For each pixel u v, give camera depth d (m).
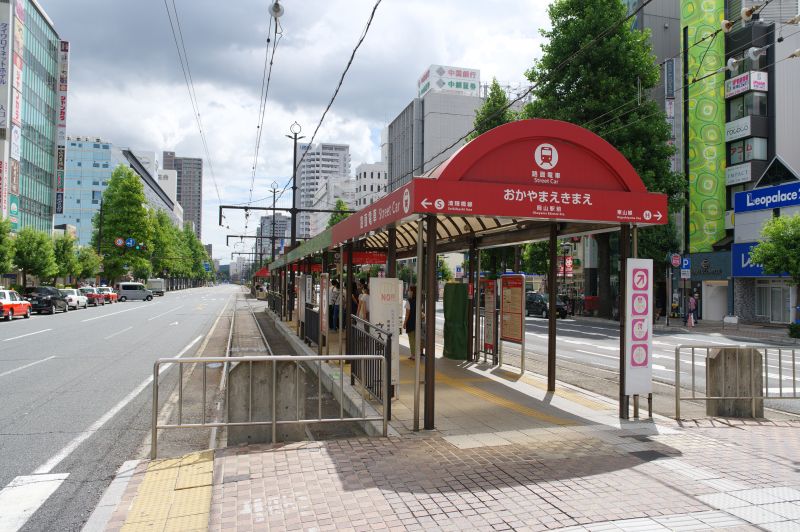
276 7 8.26
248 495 4.37
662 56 38.00
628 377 7.06
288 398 6.06
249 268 152.50
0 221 34.97
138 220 54.84
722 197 33.28
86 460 5.73
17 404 8.36
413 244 14.28
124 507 4.24
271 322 26.59
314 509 4.09
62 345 16.00
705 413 8.00
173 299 61.12
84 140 101.56
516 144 6.62
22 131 51.22
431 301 6.43
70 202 100.88
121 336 18.91
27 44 52.22
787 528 3.75
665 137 26.61
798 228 20.16
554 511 4.04
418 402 6.43
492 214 6.34
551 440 5.99
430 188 6.15
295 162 26.84
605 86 25.84
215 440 6.59
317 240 13.64
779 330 24.94
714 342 19.59
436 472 4.90
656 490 4.47
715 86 33.47
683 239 34.22
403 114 106.06
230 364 5.97
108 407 8.22
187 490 4.54
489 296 11.87
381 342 7.15
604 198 6.79
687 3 34.22
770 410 8.64
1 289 26.75
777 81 32.12
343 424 7.34
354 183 128.62
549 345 8.88
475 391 8.80
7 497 4.69
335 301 18.27
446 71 100.56
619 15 26.27
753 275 28.22
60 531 4.02
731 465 5.12
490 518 3.92
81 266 48.19
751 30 32.03
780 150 32.00
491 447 5.70
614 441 5.97
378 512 4.03
